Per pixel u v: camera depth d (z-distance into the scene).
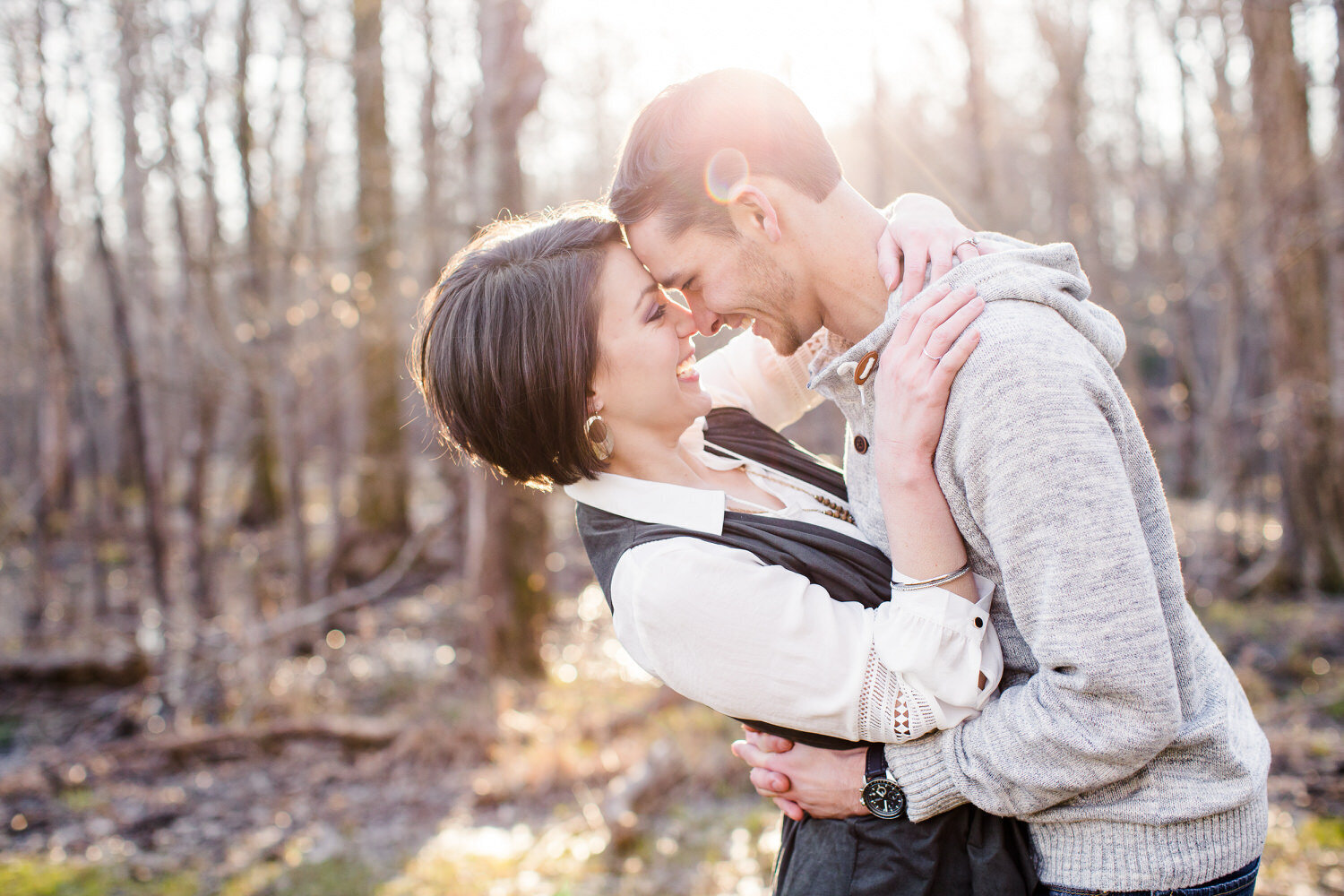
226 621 7.05
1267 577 8.42
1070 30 10.57
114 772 5.13
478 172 6.34
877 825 1.27
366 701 6.32
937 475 1.13
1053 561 1.03
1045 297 1.11
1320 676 6.00
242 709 6.00
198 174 7.98
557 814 4.40
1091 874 1.17
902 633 1.16
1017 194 13.69
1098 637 1.02
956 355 1.08
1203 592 8.50
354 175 10.59
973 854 1.24
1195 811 1.14
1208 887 1.16
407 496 11.48
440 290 1.34
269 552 9.74
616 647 7.35
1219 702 1.21
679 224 1.25
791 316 1.31
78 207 8.38
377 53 9.47
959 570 1.16
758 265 1.26
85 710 6.06
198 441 7.74
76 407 8.88
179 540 10.56
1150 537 1.15
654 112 1.27
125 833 4.38
